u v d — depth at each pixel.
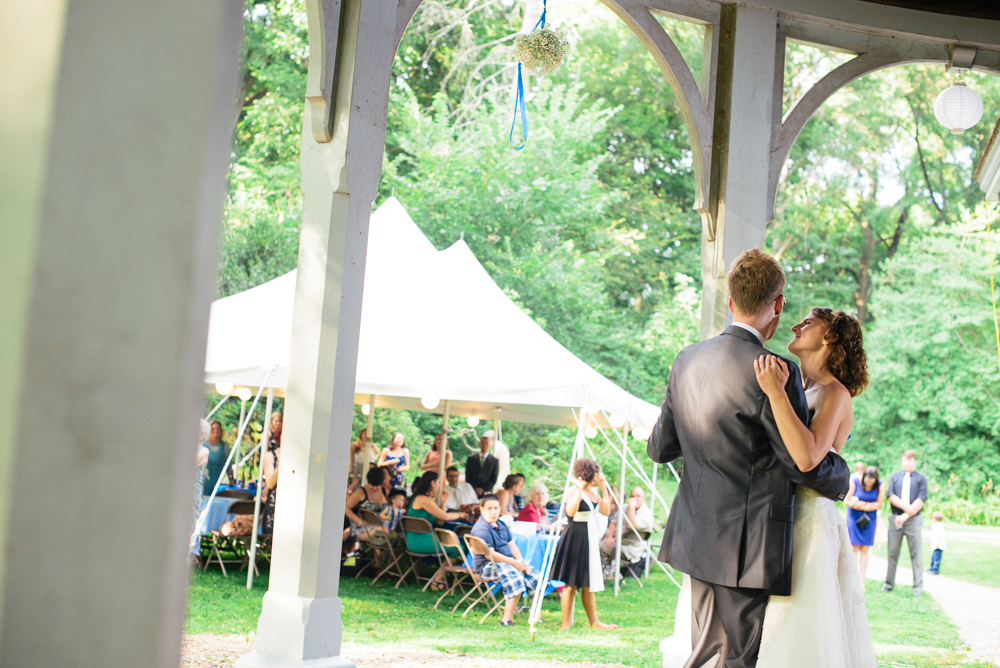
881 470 17.69
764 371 2.08
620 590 8.20
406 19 4.00
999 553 12.87
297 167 16.23
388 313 7.00
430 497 7.70
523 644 5.32
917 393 17.56
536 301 17.34
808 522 2.19
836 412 2.18
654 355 18.02
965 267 17.41
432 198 17.20
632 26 4.40
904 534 8.72
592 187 18.23
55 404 0.48
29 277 0.47
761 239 4.42
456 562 7.57
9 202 0.47
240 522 7.28
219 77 0.53
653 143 19.58
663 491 17.06
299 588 3.51
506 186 17.25
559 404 6.44
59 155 0.48
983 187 5.82
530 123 17.70
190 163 0.52
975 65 4.84
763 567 2.10
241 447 13.08
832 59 19.05
